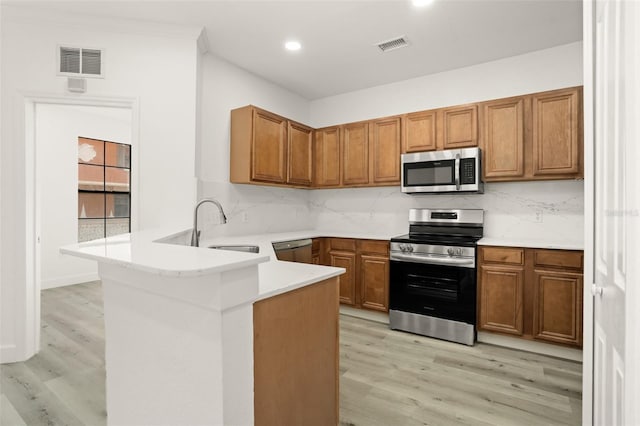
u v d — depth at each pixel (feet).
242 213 11.41
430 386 7.02
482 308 9.13
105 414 6.05
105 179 17.07
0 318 7.89
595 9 3.65
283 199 13.25
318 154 13.24
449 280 9.50
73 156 15.74
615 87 2.81
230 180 10.91
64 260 15.44
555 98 8.91
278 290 3.80
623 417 2.49
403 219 12.44
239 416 3.23
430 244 9.75
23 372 7.49
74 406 6.27
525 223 10.19
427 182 10.59
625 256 2.45
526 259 8.64
